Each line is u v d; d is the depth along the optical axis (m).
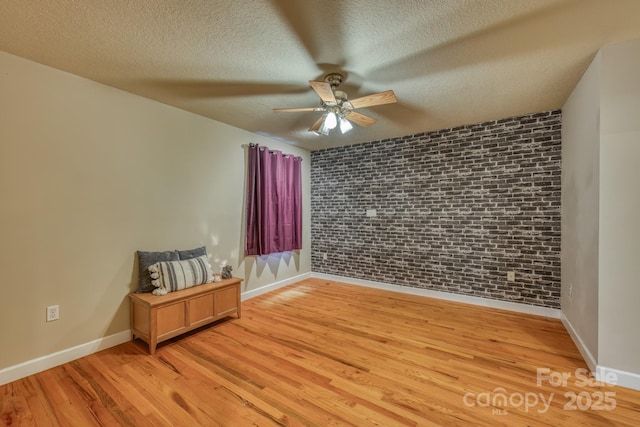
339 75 2.41
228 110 3.25
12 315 2.12
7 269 2.10
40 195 2.25
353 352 2.52
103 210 2.61
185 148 3.27
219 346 2.64
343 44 1.98
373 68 2.31
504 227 3.58
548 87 2.66
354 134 4.23
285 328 3.04
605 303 2.05
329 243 5.16
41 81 2.24
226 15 1.69
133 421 1.71
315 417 1.74
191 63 2.24
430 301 3.92
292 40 1.94
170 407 1.82
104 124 2.60
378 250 4.59
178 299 2.70
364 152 4.71
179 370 2.24
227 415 1.75
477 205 3.75
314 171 5.32
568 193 2.92
